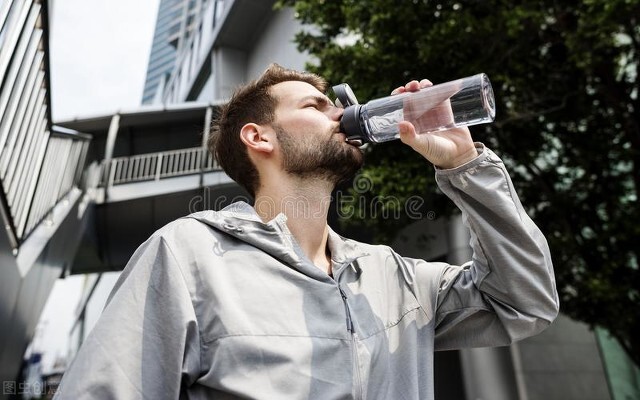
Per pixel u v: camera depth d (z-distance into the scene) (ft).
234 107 3.44
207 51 50.88
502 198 2.66
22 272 9.98
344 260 2.89
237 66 47.91
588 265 14.21
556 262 14.15
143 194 26.61
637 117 14.73
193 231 2.57
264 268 2.50
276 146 3.10
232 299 2.34
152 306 2.27
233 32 46.93
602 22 11.91
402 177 13.78
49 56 9.12
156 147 32.83
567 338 23.90
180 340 2.16
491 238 2.69
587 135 15.75
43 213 13.56
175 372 2.11
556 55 15.33
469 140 2.82
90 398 1.96
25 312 11.73
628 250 13.89
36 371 63.82
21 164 8.95
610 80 14.79
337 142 2.97
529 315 2.75
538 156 16.17
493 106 3.04
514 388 20.63
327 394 2.22
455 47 13.79
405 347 2.74
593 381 23.31
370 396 2.41
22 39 7.09
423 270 3.22
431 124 2.95
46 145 11.22
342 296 2.63
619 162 15.31
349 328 2.49
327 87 3.57
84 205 22.13
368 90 14.30
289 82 3.34
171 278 2.32
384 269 3.08
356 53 14.24
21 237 10.09
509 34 13.10
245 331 2.22
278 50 40.16
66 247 17.61
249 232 2.60
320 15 15.92
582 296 13.92
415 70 14.37
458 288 3.12
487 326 3.05
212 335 2.25
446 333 3.19
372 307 2.77
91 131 31.89
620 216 13.84
